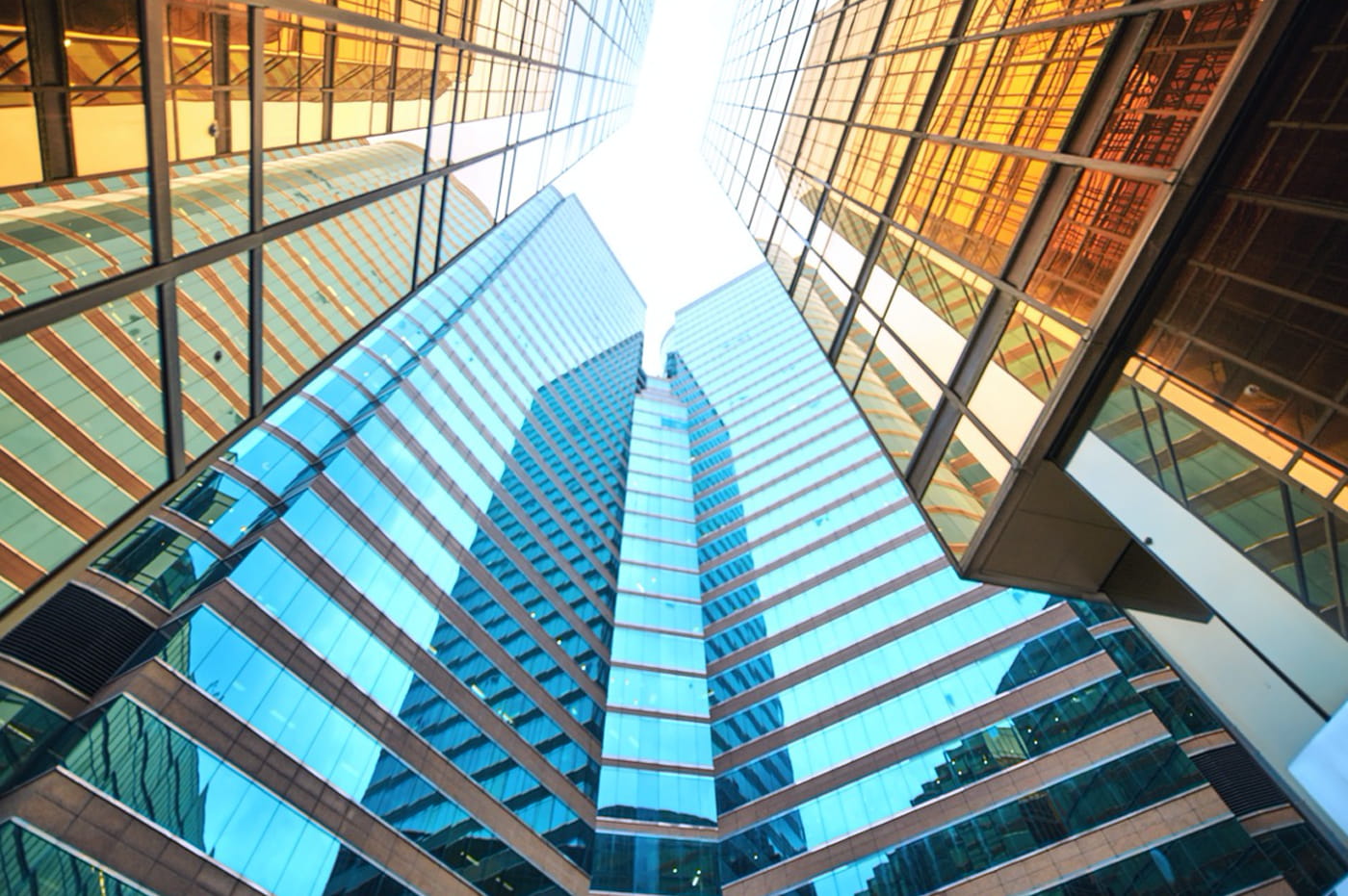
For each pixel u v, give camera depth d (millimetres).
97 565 20906
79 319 6824
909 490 13812
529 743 33125
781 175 28203
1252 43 6902
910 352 14148
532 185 27359
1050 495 10164
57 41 6074
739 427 77125
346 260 12516
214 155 8461
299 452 30219
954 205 13117
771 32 36125
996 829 27609
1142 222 8086
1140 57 8789
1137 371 8406
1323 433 6246
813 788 34469
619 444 74188
